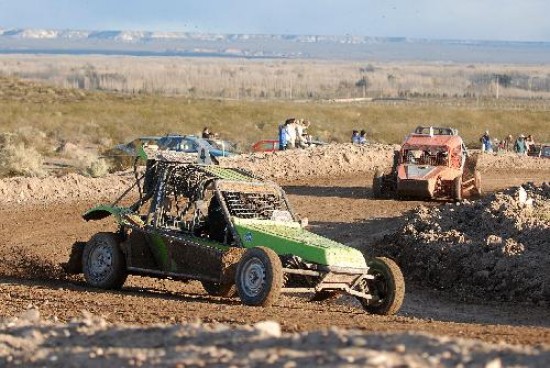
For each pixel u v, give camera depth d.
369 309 24.25
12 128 109.88
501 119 170.00
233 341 11.85
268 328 12.52
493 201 38.28
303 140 75.44
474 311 28.11
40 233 39.22
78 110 147.88
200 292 28.03
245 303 22.69
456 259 32.72
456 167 53.41
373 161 69.50
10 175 61.78
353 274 23.20
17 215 43.81
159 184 26.05
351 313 23.19
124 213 26.80
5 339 12.98
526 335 18.09
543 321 26.36
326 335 11.61
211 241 24.55
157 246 25.81
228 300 25.19
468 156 55.25
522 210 37.09
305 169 64.25
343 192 55.66
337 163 66.88
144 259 26.22
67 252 34.91
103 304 21.56
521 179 66.12
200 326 13.12
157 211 25.89
